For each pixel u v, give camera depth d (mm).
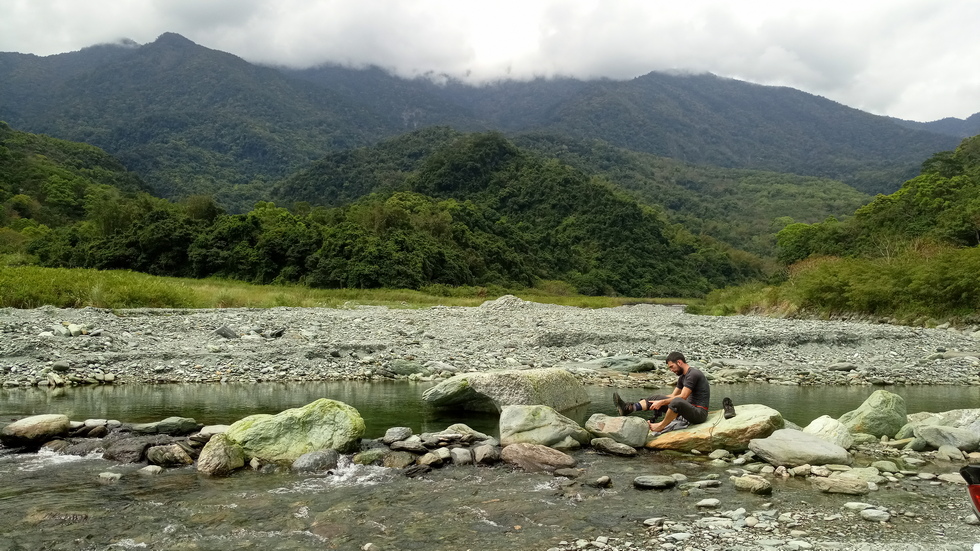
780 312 37219
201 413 10875
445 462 8320
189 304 27156
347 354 17922
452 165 122438
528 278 82688
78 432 9016
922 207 62062
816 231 74250
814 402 13453
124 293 25328
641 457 8844
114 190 109562
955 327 27375
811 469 7949
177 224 54750
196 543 5500
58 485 7039
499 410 11172
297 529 5871
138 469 7742
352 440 8633
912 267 31312
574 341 21000
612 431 9445
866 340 22812
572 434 9297
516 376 11375
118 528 5820
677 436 9273
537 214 114875
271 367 15914
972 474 3309
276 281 51719
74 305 23828
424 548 5430
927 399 14164
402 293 46312
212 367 15641
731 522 6066
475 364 17344
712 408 12562
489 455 8344
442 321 25688
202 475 7570
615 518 6230
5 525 5836
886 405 10445
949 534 5738
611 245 104750
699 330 23984
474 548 5434
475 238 81000
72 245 57750
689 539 5613
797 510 6496
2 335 16469
